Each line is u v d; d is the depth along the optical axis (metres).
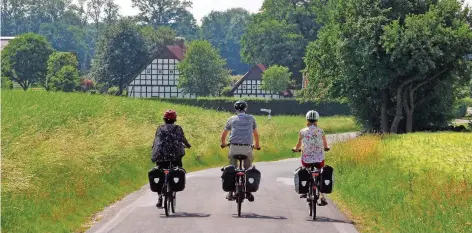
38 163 23.27
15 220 17.69
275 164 46.62
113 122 40.81
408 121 81.12
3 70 187.62
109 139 33.84
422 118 83.06
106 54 189.62
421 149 40.50
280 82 164.75
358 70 79.38
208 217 19.19
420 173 28.55
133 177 30.03
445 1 78.56
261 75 174.38
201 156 45.38
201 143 48.53
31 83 190.75
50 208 19.62
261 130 65.00
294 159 53.69
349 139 47.69
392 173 28.92
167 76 173.12
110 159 29.72
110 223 18.14
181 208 21.17
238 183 19.30
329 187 18.91
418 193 22.39
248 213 20.09
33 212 18.66
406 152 38.31
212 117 64.44
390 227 18.28
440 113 83.19
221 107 131.25
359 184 26.59
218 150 48.31
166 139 19.53
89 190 23.58
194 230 16.98
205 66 166.12
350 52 79.25
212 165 45.09
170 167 19.62
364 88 81.25
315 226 17.81
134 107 56.56
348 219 19.22
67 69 169.12
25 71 188.00
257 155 55.19
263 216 19.50
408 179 25.47
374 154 35.34
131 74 190.50
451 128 82.88
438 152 38.38
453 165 31.61
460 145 43.75
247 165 19.80
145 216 19.42
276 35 179.88
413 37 75.31
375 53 78.00
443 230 17.30
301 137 19.38
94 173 26.06
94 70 191.62
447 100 83.25
